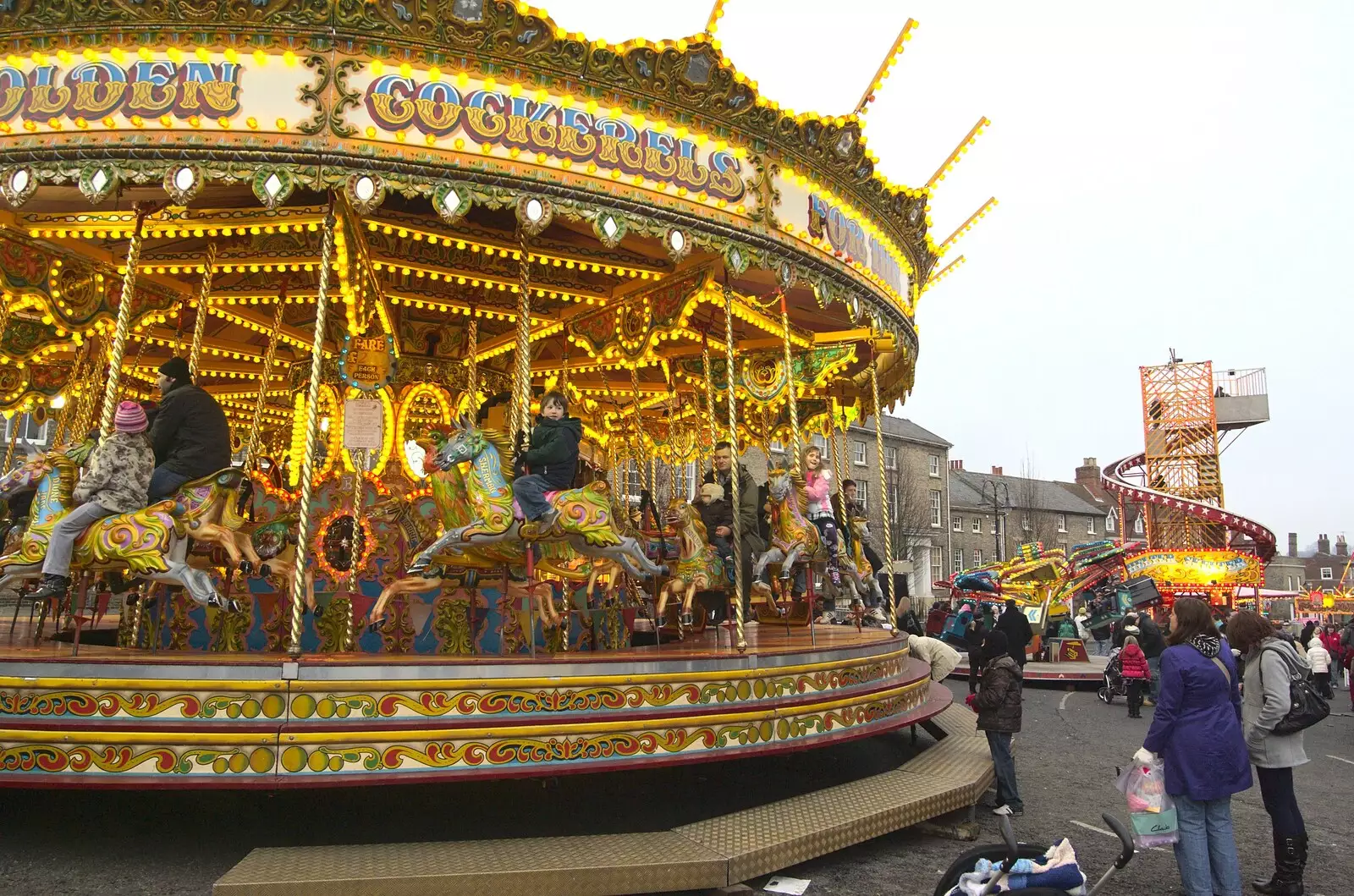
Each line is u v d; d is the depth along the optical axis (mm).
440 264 9672
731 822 6012
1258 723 6086
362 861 4953
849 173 8711
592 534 6812
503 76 6547
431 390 10375
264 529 7297
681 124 7297
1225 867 5316
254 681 5461
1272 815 6129
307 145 6105
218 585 7430
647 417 16672
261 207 8289
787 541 9445
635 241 8766
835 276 8734
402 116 6277
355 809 6730
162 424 6738
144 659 5473
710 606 8914
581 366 12984
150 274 9648
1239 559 32938
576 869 4910
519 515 6633
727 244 7574
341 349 10008
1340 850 7207
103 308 9180
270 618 7355
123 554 5961
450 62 6410
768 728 6871
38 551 6094
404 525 7742
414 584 6574
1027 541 57469
